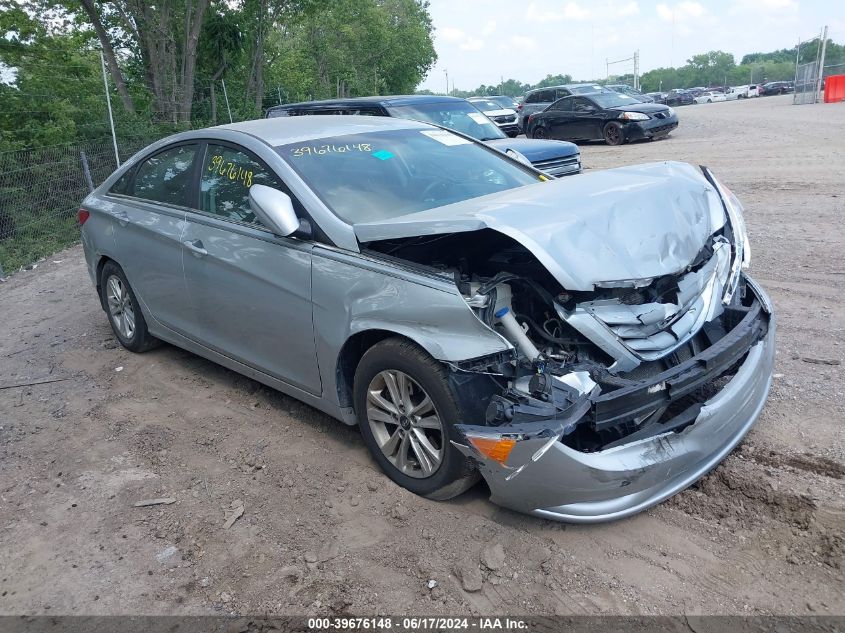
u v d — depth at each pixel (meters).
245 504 3.56
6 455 4.21
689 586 2.80
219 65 25.14
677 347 3.19
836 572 2.79
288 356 3.98
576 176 4.15
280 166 4.02
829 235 7.55
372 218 3.80
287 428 4.30
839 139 15.38
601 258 3.08
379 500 3.49
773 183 10.81
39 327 6.60
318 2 27.41
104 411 4.71
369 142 4.45
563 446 2.84
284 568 3.08
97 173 13.25
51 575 3.15
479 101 21.53
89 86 16.80
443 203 4.06
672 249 3.25
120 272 5.38
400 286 3.30
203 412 4.59
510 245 3.58
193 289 4.55
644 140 19.83
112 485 3.83
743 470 3.45
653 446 3.00
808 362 4.57
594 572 2.91
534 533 3.17
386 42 44.38
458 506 3.40
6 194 10.80
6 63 16.42
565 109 20.52
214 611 2.87
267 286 3.96
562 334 3.22
